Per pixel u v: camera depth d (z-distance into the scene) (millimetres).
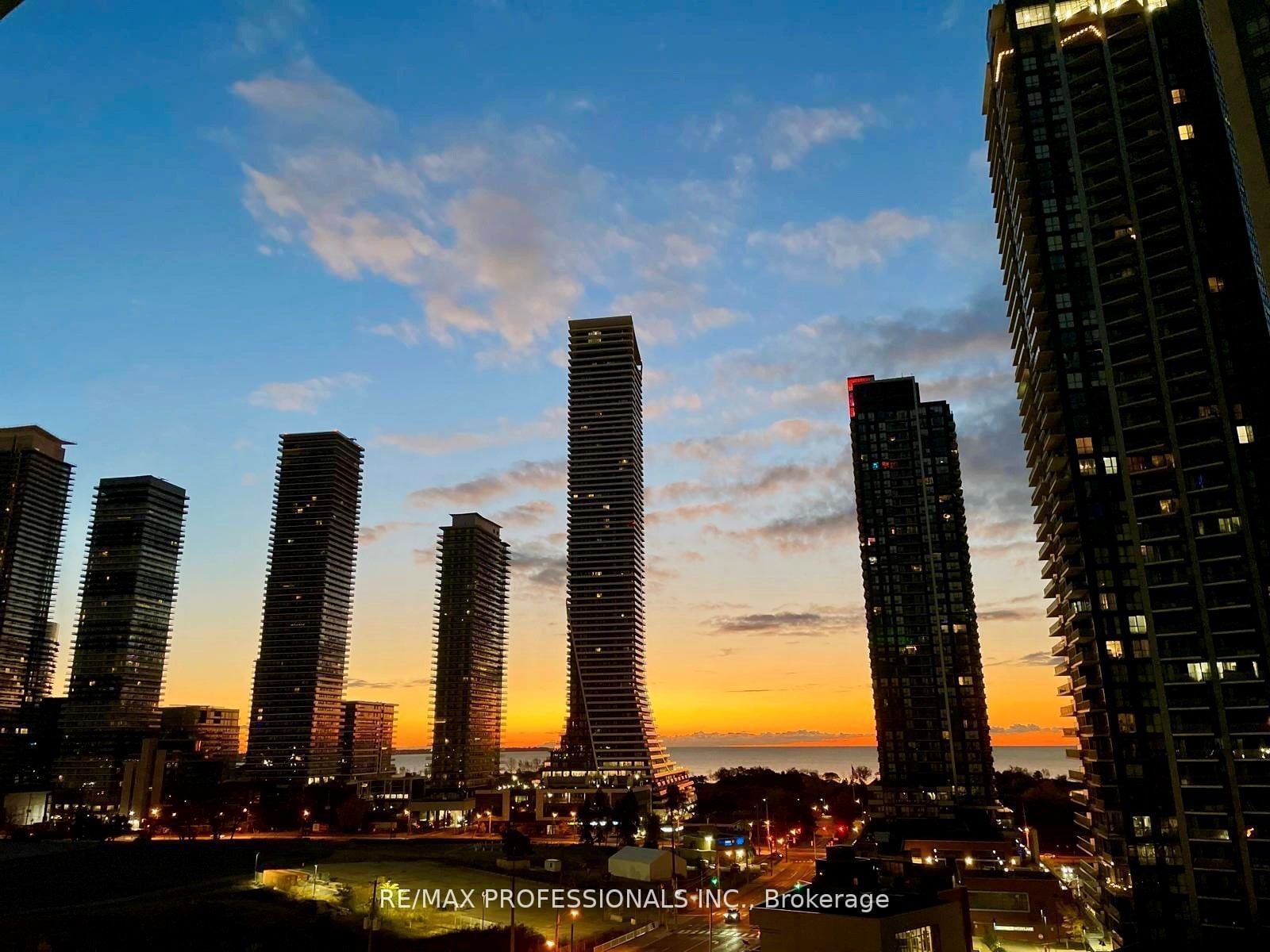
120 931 95188
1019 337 140625
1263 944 94000
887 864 94062
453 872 150375
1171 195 121938
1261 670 103688
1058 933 106875
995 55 142875
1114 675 109500
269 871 135125
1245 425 111125
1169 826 102688
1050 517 134750
